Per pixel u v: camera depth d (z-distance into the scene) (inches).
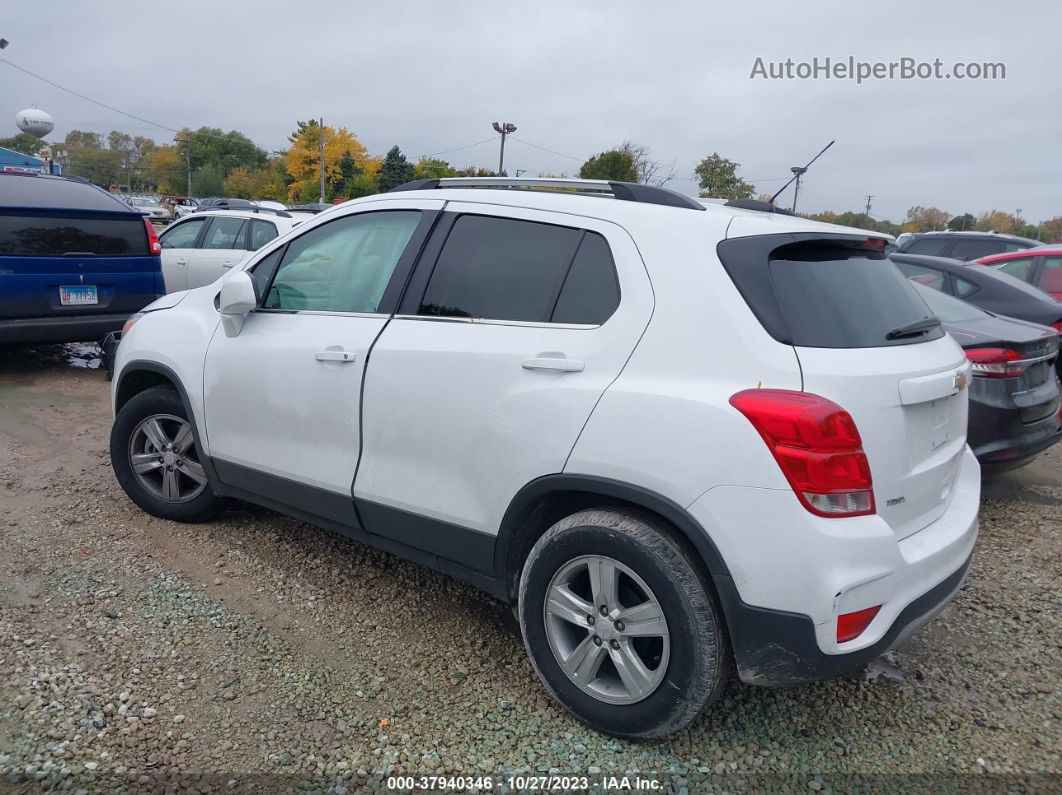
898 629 98.0
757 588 92.7
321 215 146.3
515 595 118.6
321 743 105.1
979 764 106.4
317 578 150.2
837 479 90.8
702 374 97.0
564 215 115.0
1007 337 187.9
